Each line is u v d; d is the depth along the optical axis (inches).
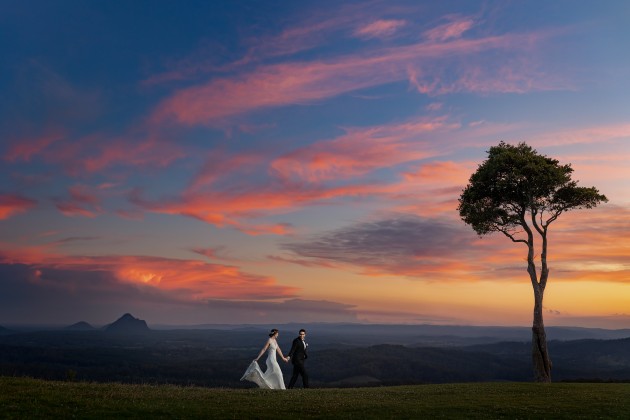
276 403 722.2
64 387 801.6
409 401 780.0
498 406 737.6
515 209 1441.9
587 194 1346.0
